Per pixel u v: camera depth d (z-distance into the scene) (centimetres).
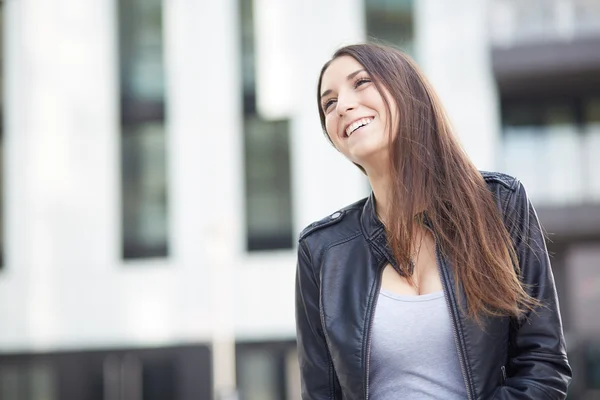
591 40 1183
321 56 1181
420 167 155
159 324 1178
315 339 173
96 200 1202
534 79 1200
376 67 159
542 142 1235
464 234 151
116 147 1209
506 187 160
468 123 1140
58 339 1190
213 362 1169
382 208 166
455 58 1152
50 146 1212
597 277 1220
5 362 1196
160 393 1173
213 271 1173
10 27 1230
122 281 1190
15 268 1203
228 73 1204
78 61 1221
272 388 1162
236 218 1185
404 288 157
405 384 153
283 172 1188
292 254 1173
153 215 1200
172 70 1211
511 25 1215
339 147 168
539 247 156
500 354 151
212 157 1197
